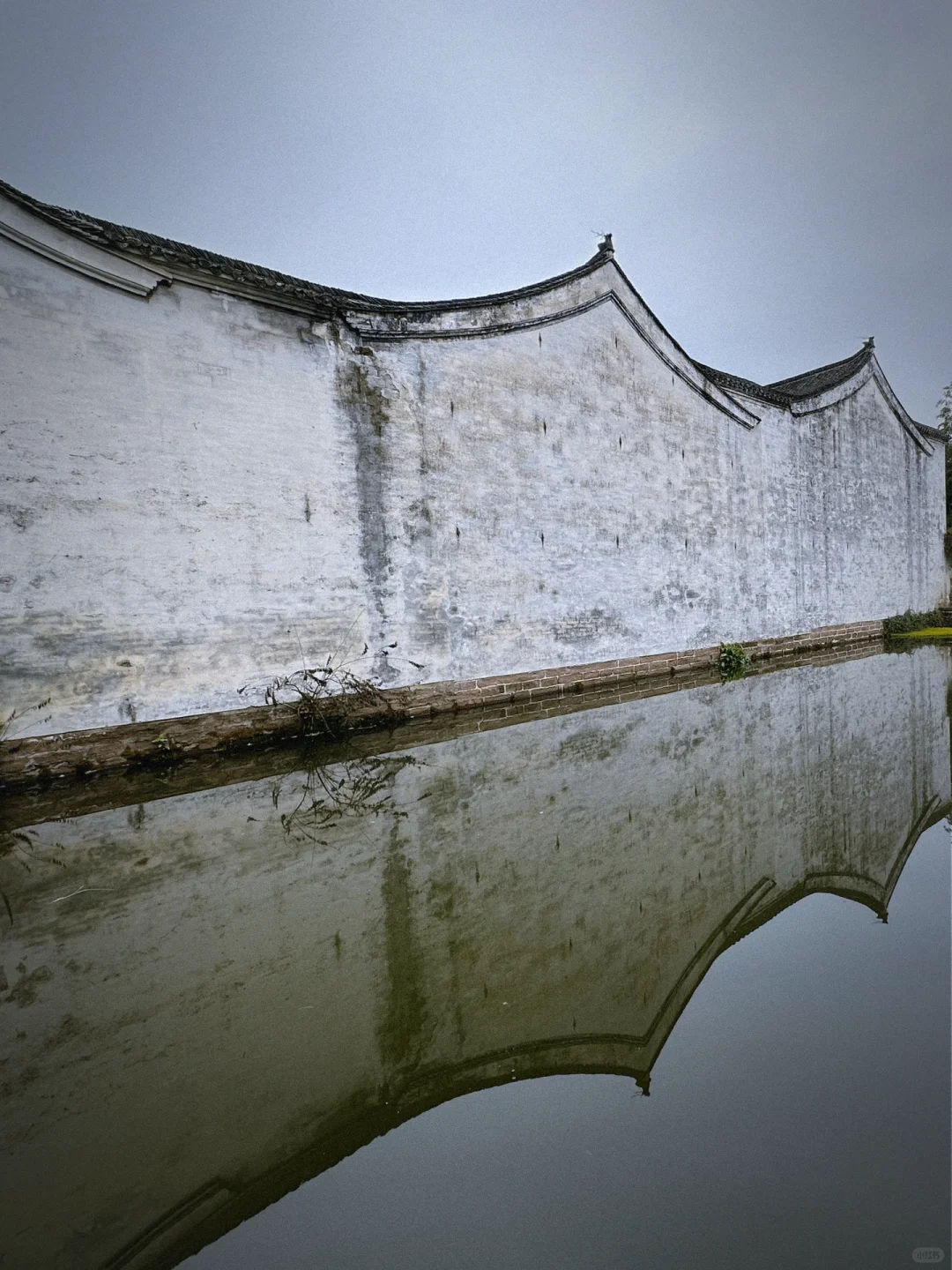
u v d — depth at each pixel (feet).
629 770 20.33
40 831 16.52
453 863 14.26
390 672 28.40
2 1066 8.54
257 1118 7.72
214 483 23.73
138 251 21.71
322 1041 9.03
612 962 10.68
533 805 17.46
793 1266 5.56
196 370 23.36
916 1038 8.59
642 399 39.01
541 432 33.96
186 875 13.92
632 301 38.17
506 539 32.60
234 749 23.98
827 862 14.30
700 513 42.65
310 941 11.39
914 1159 6.66
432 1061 8.64
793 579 50.08
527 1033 9.14
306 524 25.95
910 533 63.21
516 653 33.04
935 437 65.82
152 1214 6.45
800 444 50.37
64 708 20.79
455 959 10.85
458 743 24.27
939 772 20.02
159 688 22.49
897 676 36.63
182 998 9.93
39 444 20.33
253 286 24.25
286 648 25.41
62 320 20.77
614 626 37.65
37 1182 6.81
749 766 20.53
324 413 26.50
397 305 28.63
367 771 20.92
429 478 29.73
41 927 11.98
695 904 12.50
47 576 20.49
